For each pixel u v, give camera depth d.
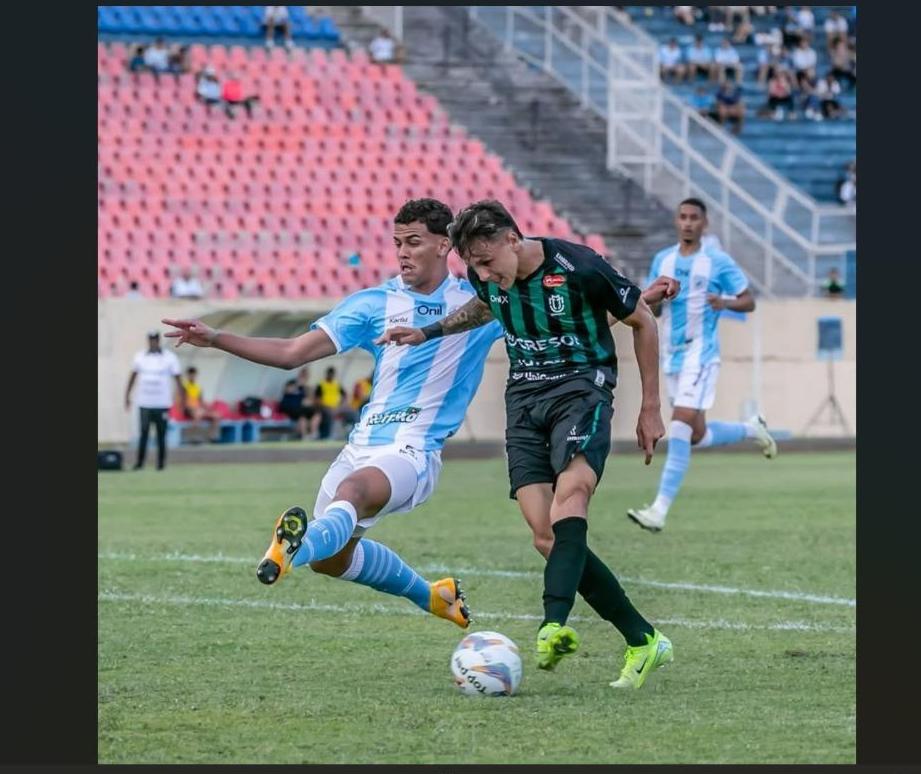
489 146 89.00
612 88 88.81
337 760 14.54
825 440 70.19
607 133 90.00
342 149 85.81
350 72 89.25
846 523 37.75
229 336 18.20
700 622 22.75
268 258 80.69
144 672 18.95
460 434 68.12
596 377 17.94
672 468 34.16
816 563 30.00
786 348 71.56
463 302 19.25
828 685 18.11
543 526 17.92
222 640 21.20
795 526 37.12
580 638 21.55
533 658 20.00
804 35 98.44
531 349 18.03
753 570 28.92
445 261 19.25
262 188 82.81
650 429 18.03
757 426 38.25
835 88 97.06
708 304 33.94
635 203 87.38
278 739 15.40
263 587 26.45
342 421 68.62
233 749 15.00
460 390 19.30
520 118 90.00
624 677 17.92
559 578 16.84
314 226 82.19
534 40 92.19
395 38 91.44
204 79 84.69
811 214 86.88
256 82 86.88
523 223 84.94
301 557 17.06
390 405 19.17
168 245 79.19
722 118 93.06
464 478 53.47
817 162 94.06
